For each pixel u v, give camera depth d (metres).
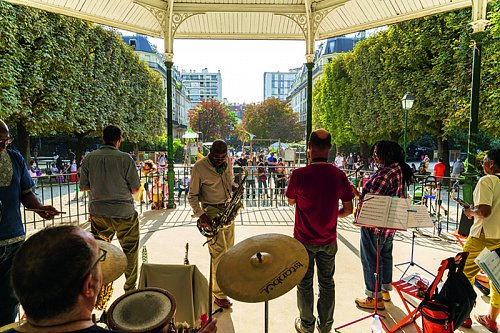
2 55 11.48
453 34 14.84
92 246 1.07
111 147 3.57
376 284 3.10
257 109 62.69
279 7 8.41
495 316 3.23
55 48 14.01
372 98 20.25
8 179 2.71
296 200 2.89
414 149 38.97
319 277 2.93
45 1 6.72
